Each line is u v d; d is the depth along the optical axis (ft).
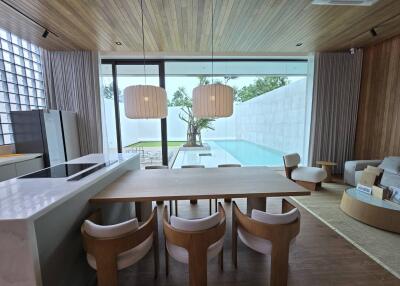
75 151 14.43
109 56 15.08
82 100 14.53
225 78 17.20
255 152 18.57
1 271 3.50
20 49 12.68
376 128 14.07
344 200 9.96
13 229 3.36
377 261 6.61
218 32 11.25
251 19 9.85
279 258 5.10
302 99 17.30
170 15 9.34
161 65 15.69
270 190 6.17
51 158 12.20
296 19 9.95
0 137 11.58
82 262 5.34
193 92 7.47
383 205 8.58
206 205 11.11
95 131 14.87
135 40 12.23
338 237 7.92
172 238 4.80
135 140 16.78
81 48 13.60
